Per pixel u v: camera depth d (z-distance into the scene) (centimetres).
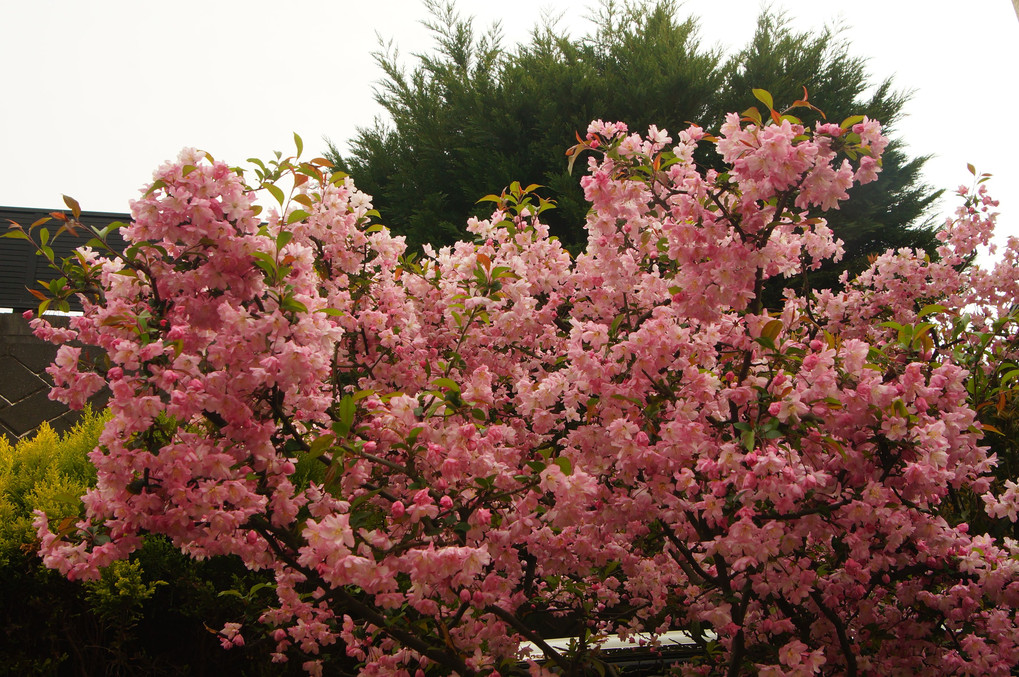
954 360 369
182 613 349
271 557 258
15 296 643
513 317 340
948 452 267
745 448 235
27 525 336
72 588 343
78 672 346
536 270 385
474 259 372
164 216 222
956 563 289
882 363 279
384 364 339
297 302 225
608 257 321
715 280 254
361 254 334
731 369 284
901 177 1041
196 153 224
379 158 1140
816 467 245
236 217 228
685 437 243
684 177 293
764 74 1033
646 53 1052
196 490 225
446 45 1217
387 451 269
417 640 258
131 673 345
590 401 271
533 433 348
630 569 305
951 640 300
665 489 252
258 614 336
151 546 350
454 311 349
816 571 282
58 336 265
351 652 280
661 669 367
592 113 995
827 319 434
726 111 1026
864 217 994
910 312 428
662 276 333
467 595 252
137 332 231
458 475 223
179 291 238
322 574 207
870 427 242
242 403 225
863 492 243
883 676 288
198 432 267
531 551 288
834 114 1022
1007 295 473
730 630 267
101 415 406
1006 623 274
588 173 976
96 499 234
